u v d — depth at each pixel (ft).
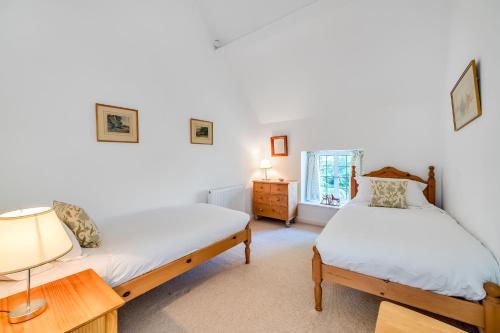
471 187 5.99
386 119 10.81
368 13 8.34
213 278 7.46
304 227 13.10
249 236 8.47
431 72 9.03
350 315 5.65
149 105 9.29
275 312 5.80
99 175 7.85
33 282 3.91
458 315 4.24
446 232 5.82
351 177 11.98
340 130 12.17
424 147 10.02
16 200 6.25
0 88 5.96
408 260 4.67
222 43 11.59
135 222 7.19
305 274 7.72
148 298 6.40
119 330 5.18
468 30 6.06
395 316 3.28
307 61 10.81
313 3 7.93
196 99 11.22
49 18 6.70
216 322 5.46
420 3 7.56
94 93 7.68
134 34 8.71
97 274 4.24
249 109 14.57
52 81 6.79
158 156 9.66
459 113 6.82
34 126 6.50
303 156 14.05
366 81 10.32
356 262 5.13
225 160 12.96
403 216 7.61
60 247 3.34
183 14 10.27
